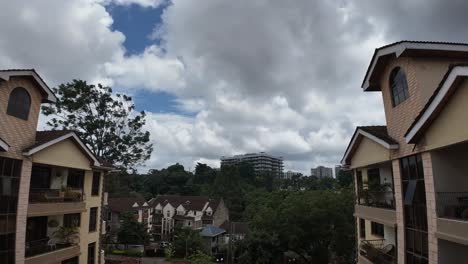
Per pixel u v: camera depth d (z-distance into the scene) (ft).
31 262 58.70
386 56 48.65
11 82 56.24
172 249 156.56
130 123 129.59
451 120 35.37
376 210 54.34
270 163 486.79
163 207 241.14
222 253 175.32
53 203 65.26
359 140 61.00
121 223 170.91
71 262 74.74
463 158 39.24
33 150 58.54
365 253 59.06
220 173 286.25
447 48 42.22
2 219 53.98
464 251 38.11
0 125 53.88
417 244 42.80
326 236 119.85
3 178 54.44
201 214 229.25
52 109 117.08
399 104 47.65
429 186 39.65
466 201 38.29
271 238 119.14
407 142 41.55
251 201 240.53
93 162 79.46
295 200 123.13
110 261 124.26
